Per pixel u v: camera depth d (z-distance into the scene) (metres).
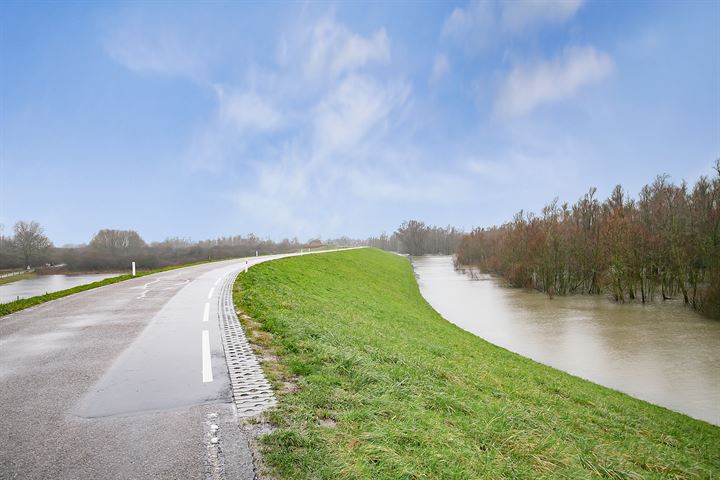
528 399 10.18
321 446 4.66
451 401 7.27
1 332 10.36
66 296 17.11
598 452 7.09
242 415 5.45
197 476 4.03
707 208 38.88
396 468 4.38
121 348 8.77
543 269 48.88
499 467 5.04
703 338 24.47
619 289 40.62
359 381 7.12
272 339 9.48
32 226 83.06
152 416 5.41
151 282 22.33
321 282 25.91
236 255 93.94
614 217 43.22
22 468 4.16
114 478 3.99
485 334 25.67
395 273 57.84
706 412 13.61
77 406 5.73
